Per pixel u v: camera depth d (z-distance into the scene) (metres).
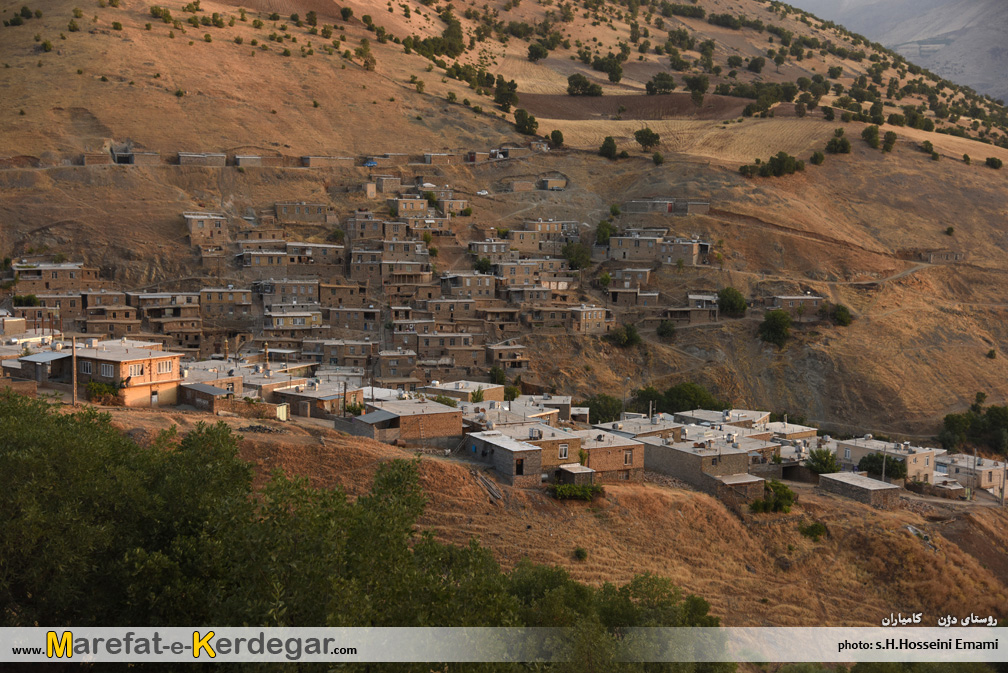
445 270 185.00
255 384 91.06
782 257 198.75
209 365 101.00
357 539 36.75
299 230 188.88
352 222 185.38
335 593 33.84
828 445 112.06
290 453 69.88
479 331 167.25
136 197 186.75
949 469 110.06
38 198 179.50
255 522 38.09
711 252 196.88
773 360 169.38
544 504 74.00
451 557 47.03
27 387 72.50
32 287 155.88
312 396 88.81
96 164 192.12
